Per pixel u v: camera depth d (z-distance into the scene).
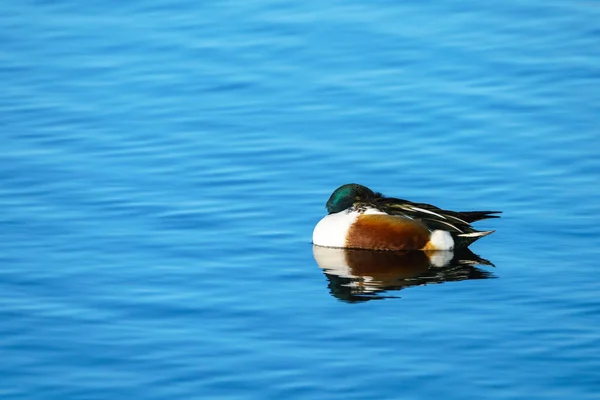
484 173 18.58
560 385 11.95
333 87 22.20
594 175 18.28
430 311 13.98
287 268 15.61
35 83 22.67
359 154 19.44
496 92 21.66
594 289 14.49
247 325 13.62
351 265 15.92
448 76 22.47
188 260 15.73
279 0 26.73
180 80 22.73
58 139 20.17
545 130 20.02
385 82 22.31
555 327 13.36
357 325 13.58
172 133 20.42
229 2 26.73
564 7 25.64
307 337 13.24
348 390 11.91
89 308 14.14
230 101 21.78
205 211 17.42
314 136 20.17
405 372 12.28
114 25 25.50
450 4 26.14
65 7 26.66
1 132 20.42
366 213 16.88
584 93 21.41
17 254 15.87
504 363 12.46
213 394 11.90
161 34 24.92
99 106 21.62
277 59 23.52
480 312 13.91
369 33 24.58
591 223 16.64
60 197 17.88
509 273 15.23
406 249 16.67
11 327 13.61
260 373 12.33
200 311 14.05
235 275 15.27
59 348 13.05
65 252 15.95
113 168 18.98
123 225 16.91
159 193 18.06
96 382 12.20
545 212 17.14
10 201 17.72
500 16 25.30
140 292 14.64
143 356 12.80
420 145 19.72
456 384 12.01
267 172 18.83
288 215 17.38
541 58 23.05
